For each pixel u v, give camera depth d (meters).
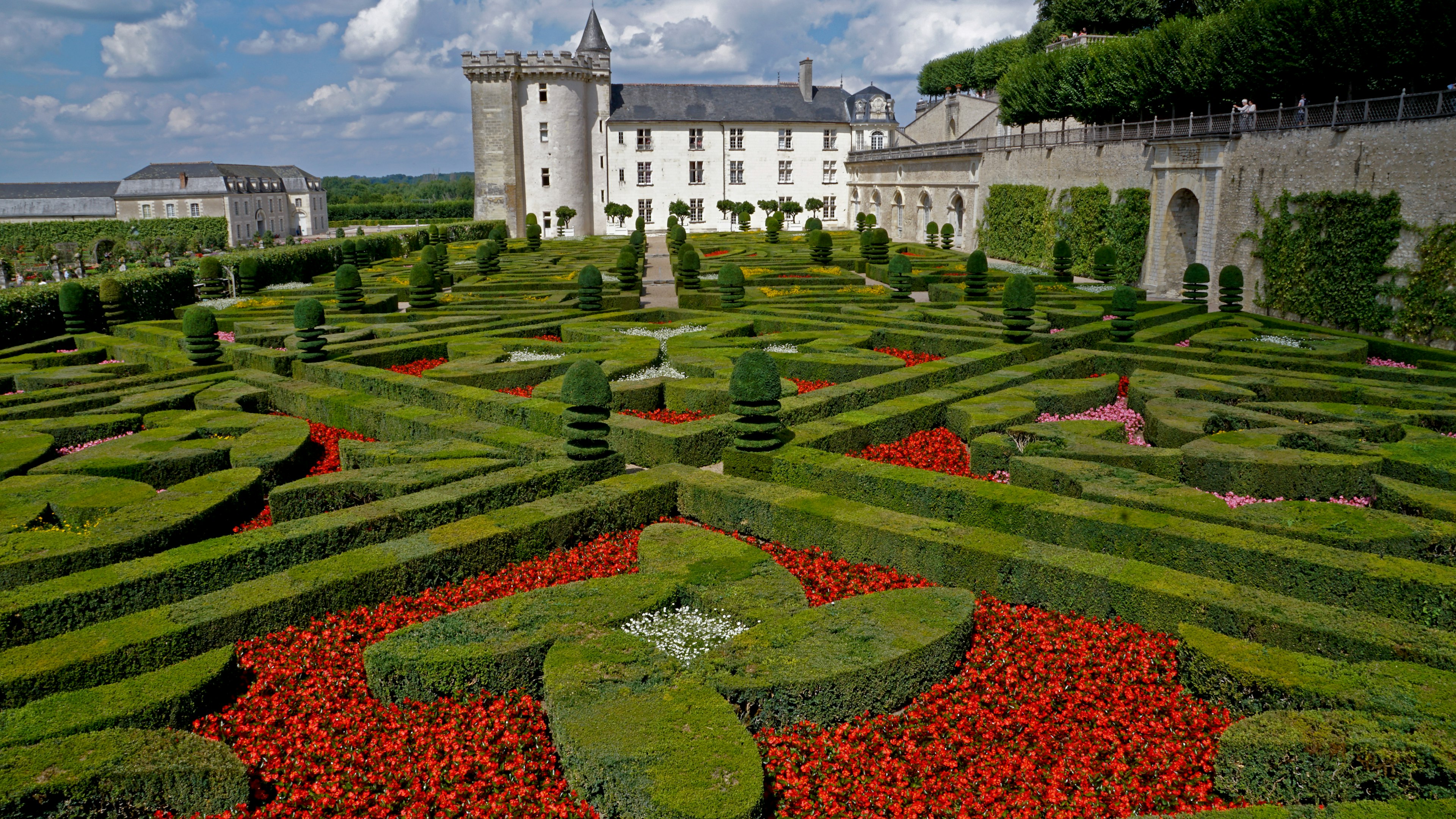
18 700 7.90
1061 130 47.44
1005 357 20.81
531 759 7.46
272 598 9.27
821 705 7.79
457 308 30.34
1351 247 29.52
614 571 10.91
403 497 11.99
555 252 57.75
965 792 6.96
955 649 8.64
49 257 61.31
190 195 98.31
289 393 18.53
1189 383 17.92
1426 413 15.35
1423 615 8.91
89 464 13.52
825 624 8.72
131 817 6.79
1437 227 26.73
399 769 7.25
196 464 14.20
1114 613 9.41
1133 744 7.44
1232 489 12.89
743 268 43.47
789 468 13.47
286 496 12.26
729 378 18.66
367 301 31.30
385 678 8.18
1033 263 49.84
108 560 10.60
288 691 8.38
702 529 11.52
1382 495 11.99
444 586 10.55
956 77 80.06
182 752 6.93
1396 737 6.59
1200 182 36.47
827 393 17.08
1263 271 33.41
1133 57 41.25
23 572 10.09
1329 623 8.34
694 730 6.94
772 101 86.88
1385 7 28.55
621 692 7.52
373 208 125.00
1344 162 29.75
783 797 6.95
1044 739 7.57
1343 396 17.38
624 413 17.34
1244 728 6.94
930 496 12.06
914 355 22.56
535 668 8.42
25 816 6.46
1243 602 8.79
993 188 55.06
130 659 8.38
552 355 22.23
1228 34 34.81
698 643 8.68
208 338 21.62
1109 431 14.97
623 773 6.50
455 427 15.43
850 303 30.80
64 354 23.61
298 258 43.28
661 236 77.56
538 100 77.81
